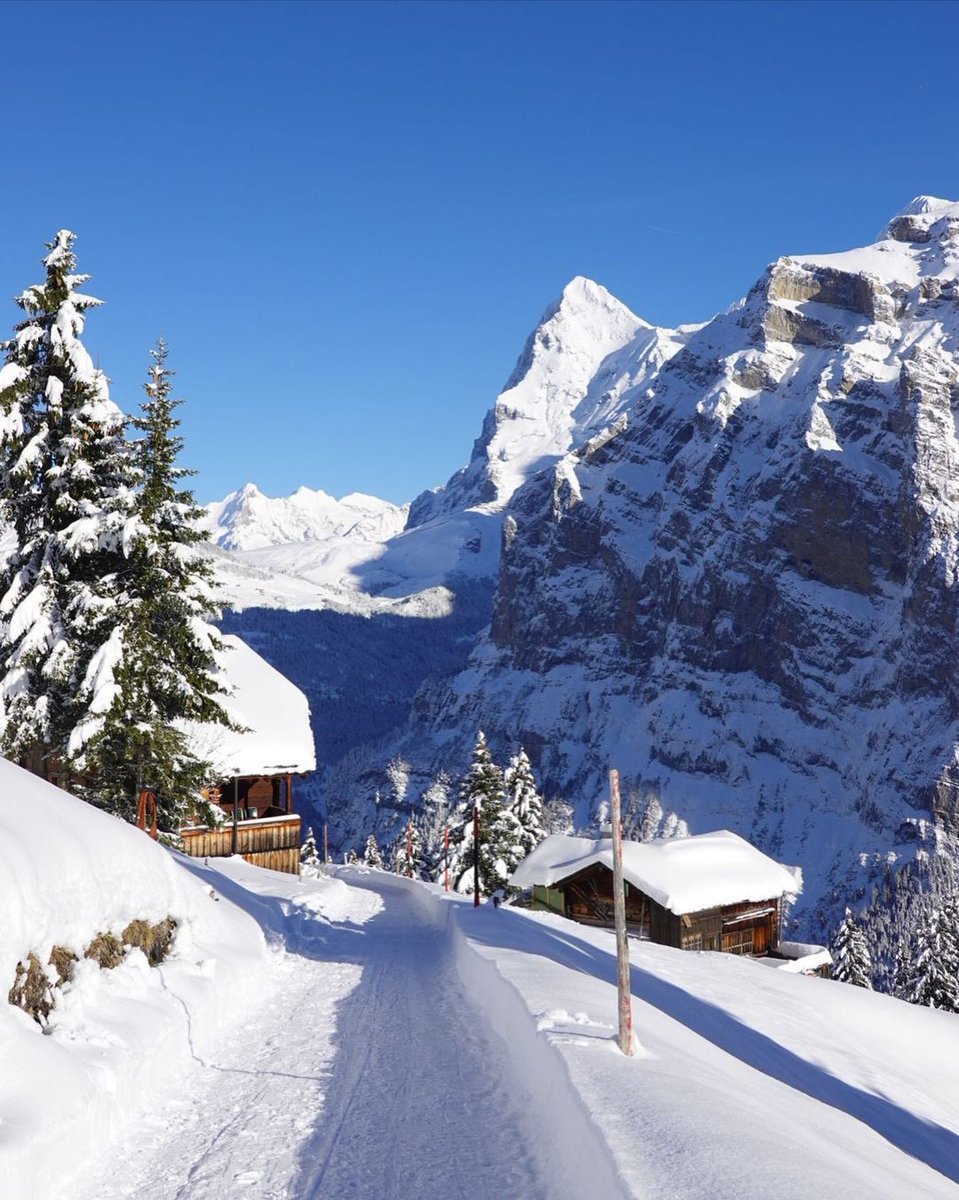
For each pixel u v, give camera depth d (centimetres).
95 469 2841
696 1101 847
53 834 1161
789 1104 1152
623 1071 918
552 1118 900
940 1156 1480
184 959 1417
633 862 4041
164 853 1555
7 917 961
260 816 4662
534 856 4469
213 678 3014
